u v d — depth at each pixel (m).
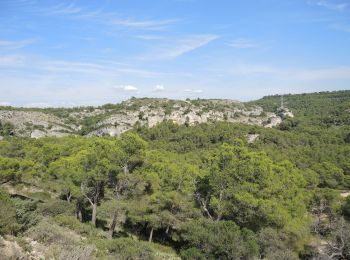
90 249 15.52
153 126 110.25
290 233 23.34
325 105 142.12
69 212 27.19
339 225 24.83
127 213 27.80
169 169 27.88
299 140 75.25
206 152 60.66
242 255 18.55
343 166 55.66
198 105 142.38
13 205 17.36
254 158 25.92
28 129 111.44
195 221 22.12
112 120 119.56
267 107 163.25
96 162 26.95
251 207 23.36
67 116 143.50
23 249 13.41
